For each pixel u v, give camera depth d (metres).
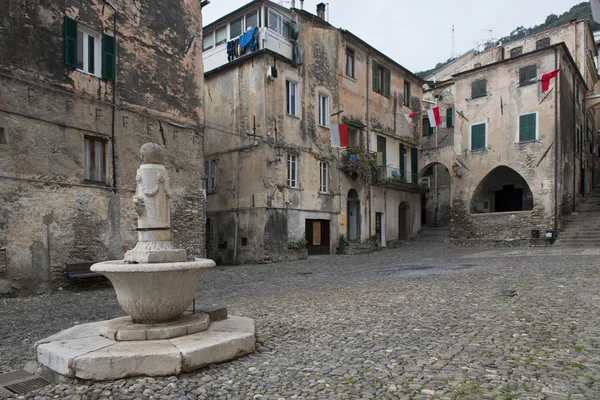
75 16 12.73
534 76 23.03
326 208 22.34
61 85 12.28
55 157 12.01
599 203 25.77
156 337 5.00
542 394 3.61
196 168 16.28
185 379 4.36
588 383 3.80
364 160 23.42
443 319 6.45
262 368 4.69
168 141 15.30
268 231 19.06
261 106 19.39
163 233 5.64
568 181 24.47
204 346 4.69
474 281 10.13
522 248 21.09
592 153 32.53
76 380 4.30
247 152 19.81
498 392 3.68
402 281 11.10
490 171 24.31
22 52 11.43
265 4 19.77
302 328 6.42
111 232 13.27
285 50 20.64
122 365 4.34
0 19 11.02
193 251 15.90
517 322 5.99
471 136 25.12
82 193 12.60
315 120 22.09
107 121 13.38
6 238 10.88
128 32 14.21
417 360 4.65
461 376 4.11
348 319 6.86
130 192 13.89
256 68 19.66
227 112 20.80
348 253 22.39
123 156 13.79
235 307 8.59
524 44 31.80
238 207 19.97
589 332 5.34
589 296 7.56
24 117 11.38
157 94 15.04
